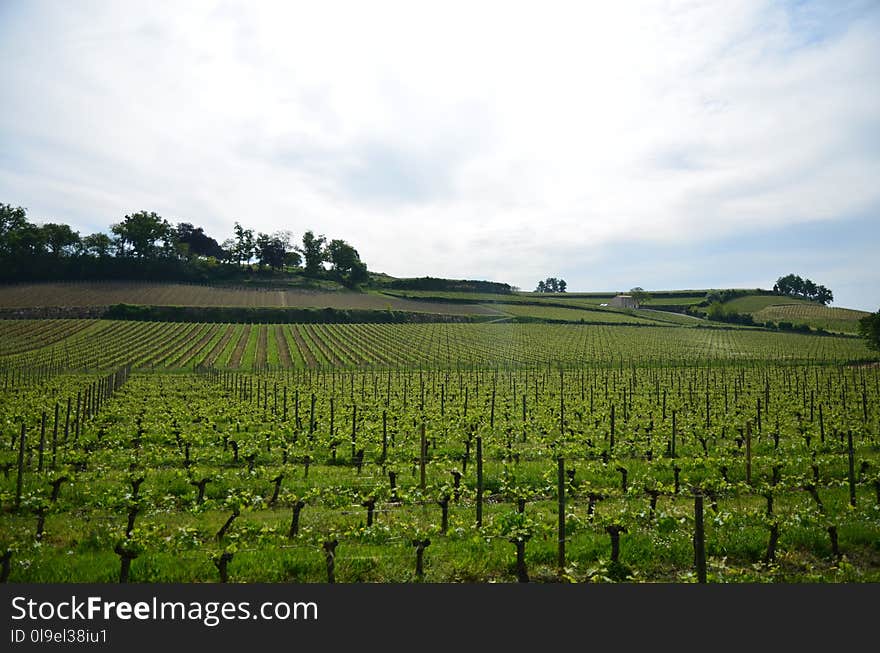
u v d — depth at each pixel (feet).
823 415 120.98
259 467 66.39
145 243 470.39
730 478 67.05
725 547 43.83
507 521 45.47
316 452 82.84
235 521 49.29
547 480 63.41
